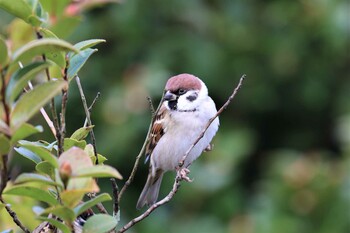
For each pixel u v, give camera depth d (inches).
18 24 179.6
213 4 500.7
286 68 505.4
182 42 474.9
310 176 416.8
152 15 477.7
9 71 114.7
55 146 152.6
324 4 498.6
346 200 408.2
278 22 506.6
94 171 117.2
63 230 127.5
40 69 115.3
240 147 455.2
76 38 458.9
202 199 434.0
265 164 511.5
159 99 442.3
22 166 410.0
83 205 125.7
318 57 509.0
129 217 441.4
